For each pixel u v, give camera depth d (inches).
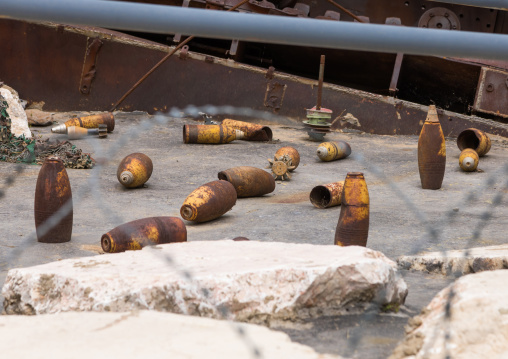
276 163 404.5
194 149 493.4
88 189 359.6
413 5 599.2
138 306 139.6
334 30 80.4
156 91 609.0
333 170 442.0
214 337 117.5
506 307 113.5
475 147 494.6
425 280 192.1
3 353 108.6
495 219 292.4
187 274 136.5
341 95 593.9
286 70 687.7
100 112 615.8
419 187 379.6
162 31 79.4
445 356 109.7
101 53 609.0
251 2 580.1
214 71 601.6
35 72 613.9
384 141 558.9
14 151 424.8
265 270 145.3
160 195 352.5
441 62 600.4
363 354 125.4
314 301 145.7
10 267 213.5
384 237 255.6
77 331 120.3
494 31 589.9
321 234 266.7
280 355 110.6
